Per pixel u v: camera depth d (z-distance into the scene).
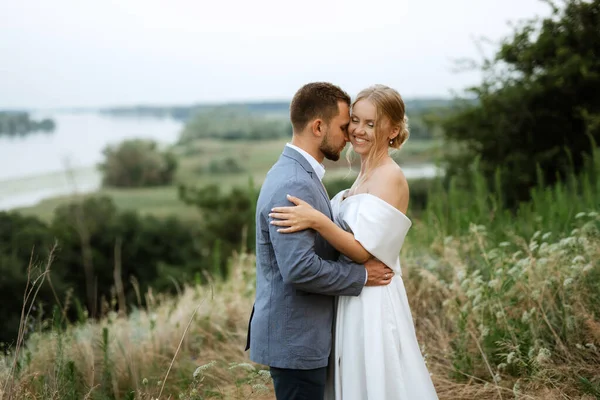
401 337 2.77
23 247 16.81
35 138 159.25
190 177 82.69
